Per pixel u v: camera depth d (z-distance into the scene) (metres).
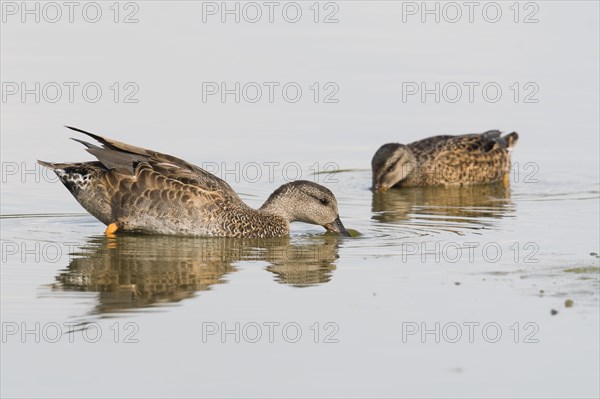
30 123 25.33
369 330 13.64
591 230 18.78
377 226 19.61
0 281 15.52
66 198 20.88
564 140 25.98
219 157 24.02
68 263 16.48
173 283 15.52
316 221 18.84
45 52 30.27
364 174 24.12
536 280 15.43
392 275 15.88
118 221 17.98
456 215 20.59
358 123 26.73
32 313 14.16
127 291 15.13
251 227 18.28
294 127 26.30
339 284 15.45
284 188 18.95
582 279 15.43
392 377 12.32
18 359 12.75
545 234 18.48
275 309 14.34
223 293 15.07
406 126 26.61
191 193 17.92
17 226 18.81
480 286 15.20
